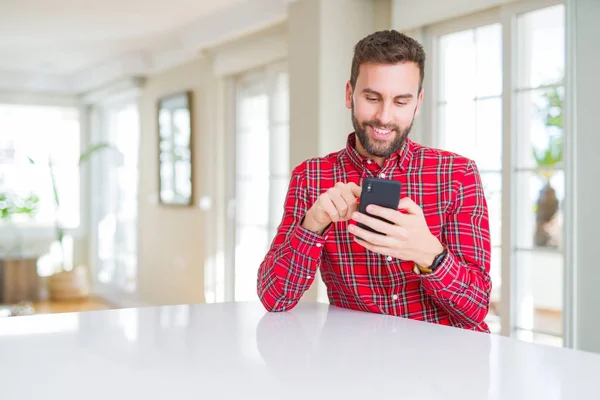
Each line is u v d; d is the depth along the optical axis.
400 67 1.22
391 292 1.35
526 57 2.85
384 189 1.13
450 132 3.21
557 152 2.74
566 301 2.65
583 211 2.61
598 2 2.54
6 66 6.66
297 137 3.62
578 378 0.84
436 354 0.97
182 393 0.78
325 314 1.32
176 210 5.61
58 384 0.82
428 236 1.16
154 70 5.91
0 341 1.06
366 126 1.26
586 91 2.59
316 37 3.46
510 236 2.90
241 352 0.98
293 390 0.79
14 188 7.04
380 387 0.80
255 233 4.69
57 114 7.30
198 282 5.25
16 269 6.55
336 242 1.37
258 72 4.62
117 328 1.17
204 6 4.34
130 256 6.62
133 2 4.25
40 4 4.30
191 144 5.30
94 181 7.36
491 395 0.77
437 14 3.15
